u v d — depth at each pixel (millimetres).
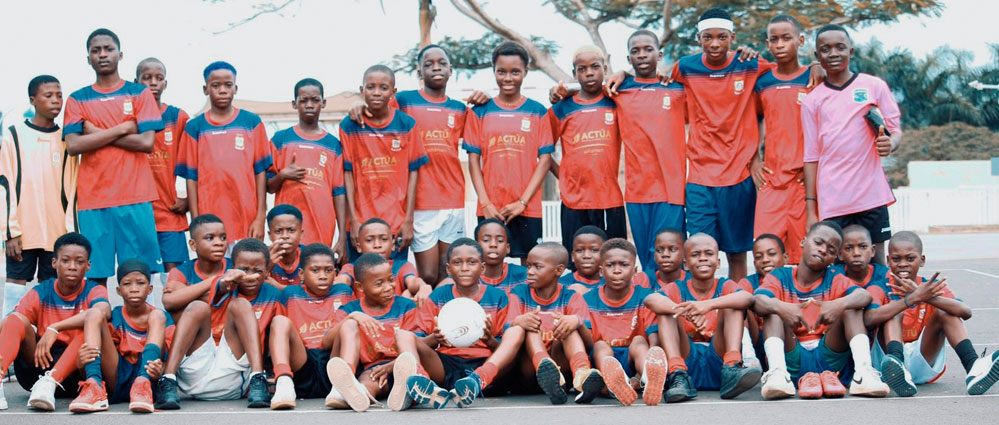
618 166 9578
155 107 8977
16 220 8641
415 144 9539
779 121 9070
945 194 31359
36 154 8750
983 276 17438
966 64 48656
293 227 8359
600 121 9453
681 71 9312
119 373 7020
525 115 9555
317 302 7562
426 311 7375
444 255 9891
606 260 7273
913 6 24000
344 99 25250
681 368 6746
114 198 8828
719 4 24141
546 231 25844
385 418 6211
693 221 9297
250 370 7008
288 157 9383
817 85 8977
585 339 7027
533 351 6730
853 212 8609
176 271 7773
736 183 9203
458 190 9844
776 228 9102
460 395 6422
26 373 7207
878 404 6438
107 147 8812
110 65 8828
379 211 9461
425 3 25562
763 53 24719
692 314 6793
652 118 9297
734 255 9406
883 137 8375
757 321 7336
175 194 9641
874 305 7141
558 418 6129
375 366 7008
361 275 7262
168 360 6840
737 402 6641
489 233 8031
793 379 7207
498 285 8062
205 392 7086
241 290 7438
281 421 6160
